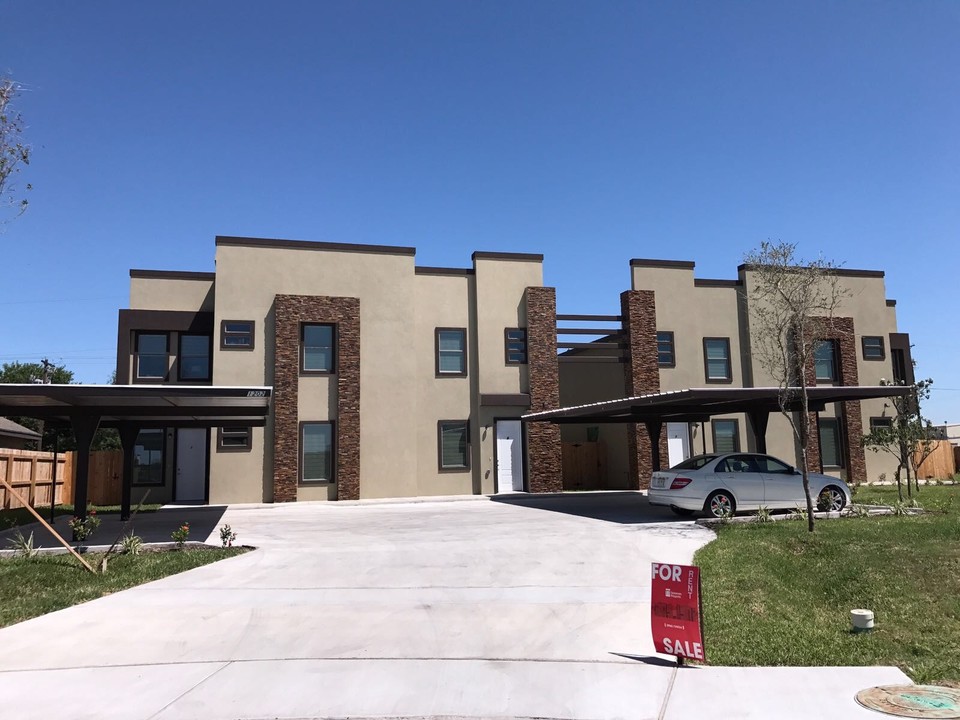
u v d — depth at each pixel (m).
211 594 9.86
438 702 5.98
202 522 18.47
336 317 25.42
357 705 5.94
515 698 6.04
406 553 12.91
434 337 26.86
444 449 26.45
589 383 32.47
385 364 25.81
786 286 18.50
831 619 8.20
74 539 14.49
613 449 31.06
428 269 27.16
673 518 17.05
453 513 20.02
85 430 15.63
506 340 27.41
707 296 29.97
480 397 26.69
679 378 29.20
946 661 6.78
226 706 5.94
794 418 30.17
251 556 12.77
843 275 31.67
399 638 7.80
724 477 16.64
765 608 8.64
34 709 5.88
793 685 6.21
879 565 9.96
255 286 24.94
